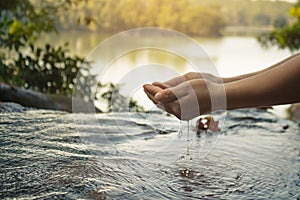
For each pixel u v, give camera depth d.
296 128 1.75
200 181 1.08
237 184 1.08
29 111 1.73
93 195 0.96
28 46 4.05
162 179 1.07
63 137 1.38
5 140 1.32
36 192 0.96
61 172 1.08
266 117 1.91
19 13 4.36
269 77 0.98
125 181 1.04
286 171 1.20
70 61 3.61
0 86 1.98
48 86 3.53
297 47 5.28
